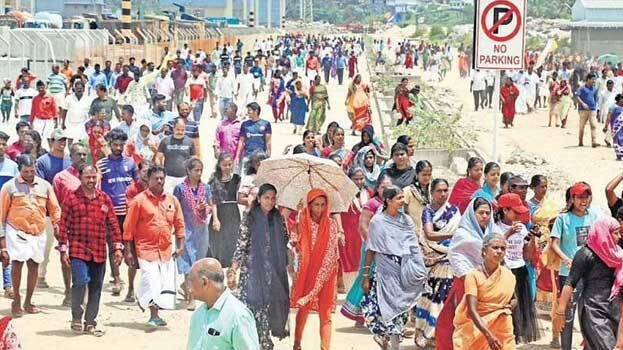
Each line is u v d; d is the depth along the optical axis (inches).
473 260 458.9
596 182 1122.0
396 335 502.6
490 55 602.9
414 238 507.5
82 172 552.7
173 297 569.6
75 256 550.6
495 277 428.5
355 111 1419.8
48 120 1114.7
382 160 697.6
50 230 652.1
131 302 625.0
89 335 553.3
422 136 1094.4
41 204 588.1
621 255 435.5
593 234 438.9
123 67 1601.9
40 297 633.0
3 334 342.0
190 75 1588.3
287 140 1433.3
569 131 1656.0
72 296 555.5
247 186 621.3
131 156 755.4
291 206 546.0
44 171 648.4
